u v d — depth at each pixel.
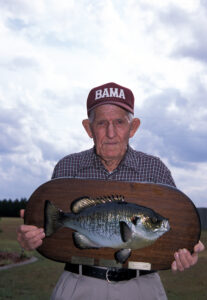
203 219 28.39
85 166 2.81
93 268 2.53
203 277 10.11
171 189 2.56
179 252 2.44
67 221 2.54
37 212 2.60
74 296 2.51
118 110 2.60
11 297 7.91
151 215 2.47
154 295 2.58
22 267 12.00
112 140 2.61
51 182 2.65
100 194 2.54
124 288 2.51
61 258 2.54
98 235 2.48
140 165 2.79
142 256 2.46
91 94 2.68
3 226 29.73
